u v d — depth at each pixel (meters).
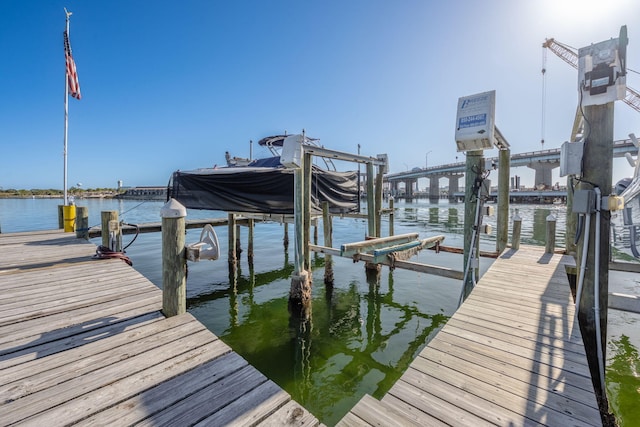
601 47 2.79
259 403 2.00
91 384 2.11
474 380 2.27
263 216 9.20
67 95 9.35
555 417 1.90
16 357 2.40
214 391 2.09
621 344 4.50
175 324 2.98
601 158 2.89
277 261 10.27
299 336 5.11
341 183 9.48
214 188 7.76
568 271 5.21
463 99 4.12
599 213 2.91
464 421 1.89
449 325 3.12
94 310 3.27
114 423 1.79
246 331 5.30
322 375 4.05
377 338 5.03
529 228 19.25
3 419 1.78
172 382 2.16
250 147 12.71
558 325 3.08
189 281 8.15
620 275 7.54
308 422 1.87
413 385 2.23
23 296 3.63
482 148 4.13
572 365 2.43
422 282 7.79
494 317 3.28
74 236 7.88
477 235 4.59
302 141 6.00
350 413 1.98
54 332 2.80
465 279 4.61
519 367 2.42
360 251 5.63
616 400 3.39
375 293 7.10
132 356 2.45
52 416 1.82
